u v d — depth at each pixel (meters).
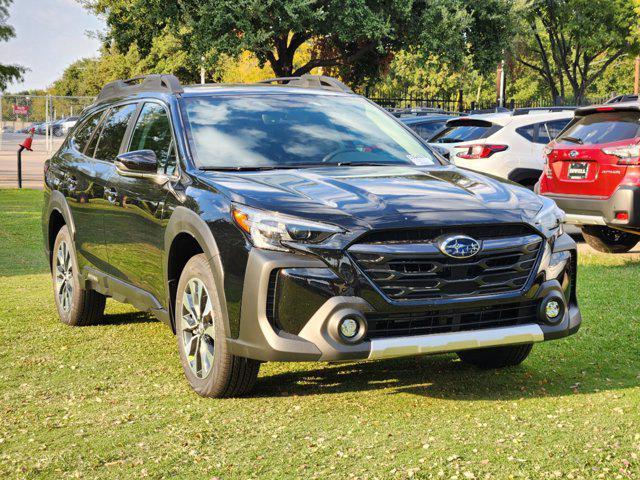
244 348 4.29
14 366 5.44
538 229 4.45
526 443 3.77
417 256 4.17
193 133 5.26
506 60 33.78
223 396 4.63
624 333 6.05
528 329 4.43
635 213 9.19
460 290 4.26
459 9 25.53
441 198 4.45
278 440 3.92
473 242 4.24
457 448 3.73
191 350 4.82
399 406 4.44
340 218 4.18
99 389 4.89
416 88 65.00
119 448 3.87
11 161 33.66
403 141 5.67
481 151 11.70
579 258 10.19
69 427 4.19
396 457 3.64
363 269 4.14
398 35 26.05
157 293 5.27
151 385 4.96
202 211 4.59
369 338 4.17
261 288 4.18
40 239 12.78
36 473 3.58
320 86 6.26
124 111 6.28
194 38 23.97
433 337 4.21
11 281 9.27
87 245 6.35
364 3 24.00
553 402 4.44
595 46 36.31
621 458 3.56
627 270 8.91
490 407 4.39
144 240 5.35
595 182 9.52
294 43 27.45
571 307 4.74
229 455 3.74
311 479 3.43
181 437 4.00
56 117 40.34
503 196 4.60
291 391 4.78
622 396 4.50
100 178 6.09
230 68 39.56
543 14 37.28
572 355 5.52
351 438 3.92
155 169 5.21
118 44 27.30
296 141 5.34
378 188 4.55
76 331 6.54
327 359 4.10
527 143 11.78
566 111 12.12
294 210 4.23
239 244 4.30
